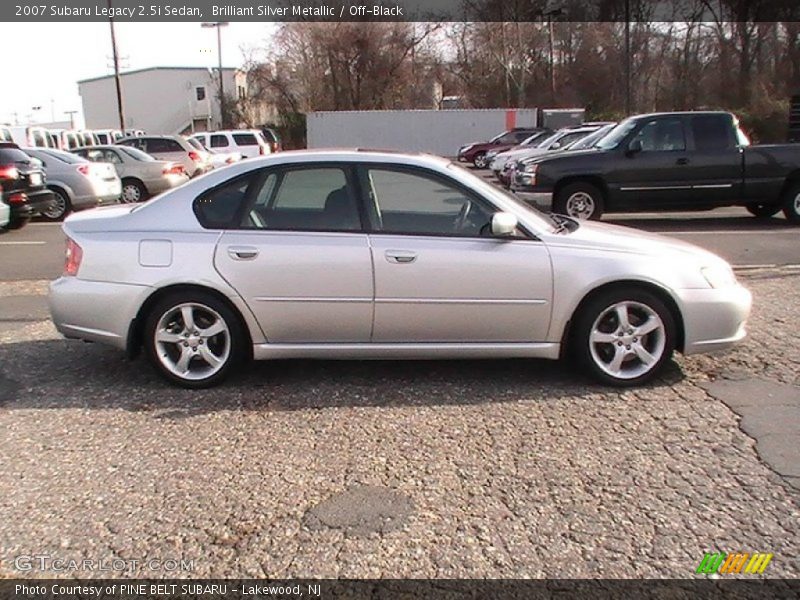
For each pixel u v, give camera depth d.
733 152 10.80
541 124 38.94
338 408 4.20
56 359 5.16
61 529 2.98
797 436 3.74
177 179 17.08
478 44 47.97
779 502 3.12
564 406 4.19
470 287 4.33
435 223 4.43
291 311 4.38
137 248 4.40
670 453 3.58
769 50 39.34
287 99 50.00
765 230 10.84
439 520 3.01
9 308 6.77
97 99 64.88
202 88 63.72
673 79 42.56
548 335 4.43
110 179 14.85
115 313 4.42
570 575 2.64
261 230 4.41
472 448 3.66
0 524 3.02
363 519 3.02
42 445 3.75
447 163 4.76
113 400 4.36
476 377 4.69
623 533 2.90
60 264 9.25
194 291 4.42
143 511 3.11
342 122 39.53
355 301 4.35
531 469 3.43
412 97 49.06
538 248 4.36
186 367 4.51
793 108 29.39
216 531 2.95
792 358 4.95
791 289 7.03
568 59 46.47
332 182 4.47
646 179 10.86
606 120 40.47
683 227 11.34
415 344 4.46
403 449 3.66
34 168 12.55
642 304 4.40
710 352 4.61
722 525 2.95
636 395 4.35
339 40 46.38
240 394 4.43
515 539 2.87
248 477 3.39
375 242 4.34
